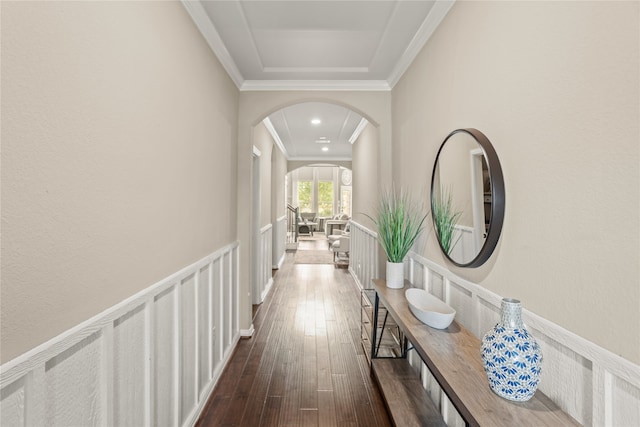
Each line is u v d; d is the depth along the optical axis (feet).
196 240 6.24
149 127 4.39
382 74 9.48
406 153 8.50
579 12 2.99
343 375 7.88
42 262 2.67
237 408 6.59
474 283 4.97
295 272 19.97
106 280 3.50
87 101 3.17
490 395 3.30
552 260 3.34
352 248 19.52
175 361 5.31
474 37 4.94
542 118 3.48
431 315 4.90
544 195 3.45
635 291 2.49
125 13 3.81
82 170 3.11
